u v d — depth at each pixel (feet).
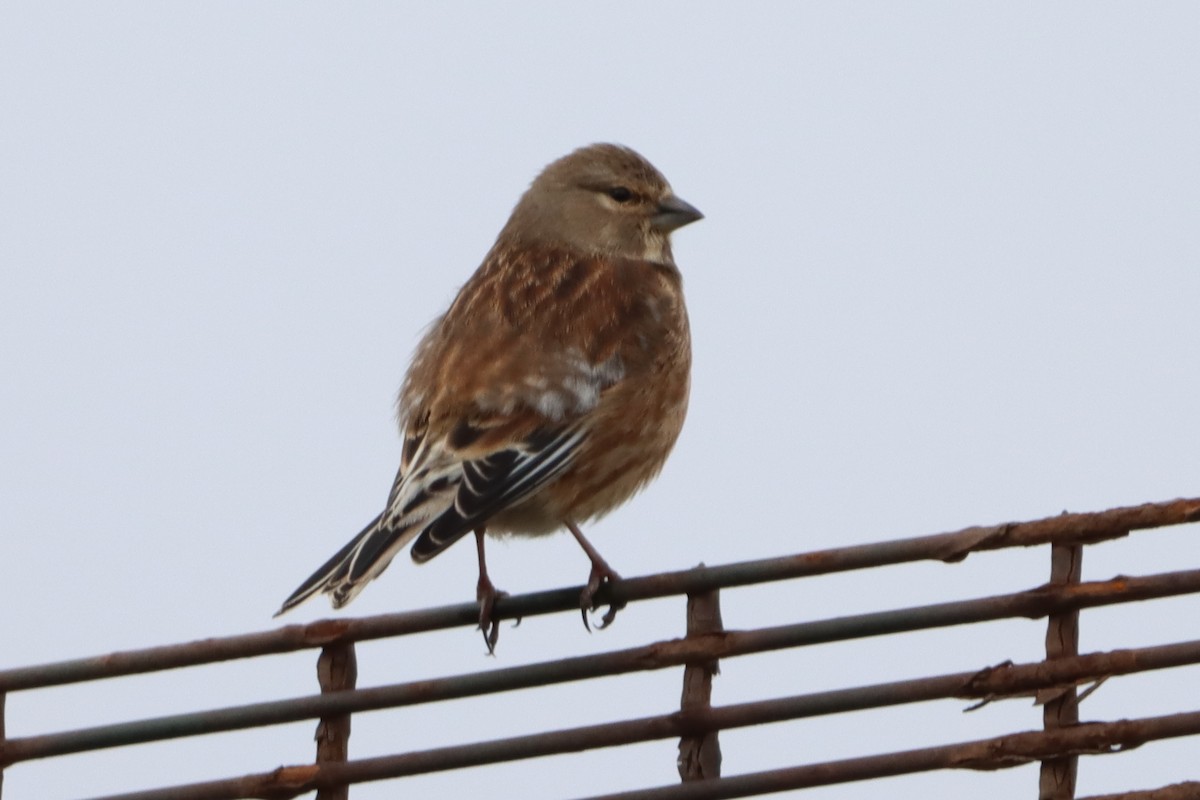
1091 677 23.81
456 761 25.63
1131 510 23.53
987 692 24.12
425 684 25.89
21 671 26.68
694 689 25.16
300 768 26.14
